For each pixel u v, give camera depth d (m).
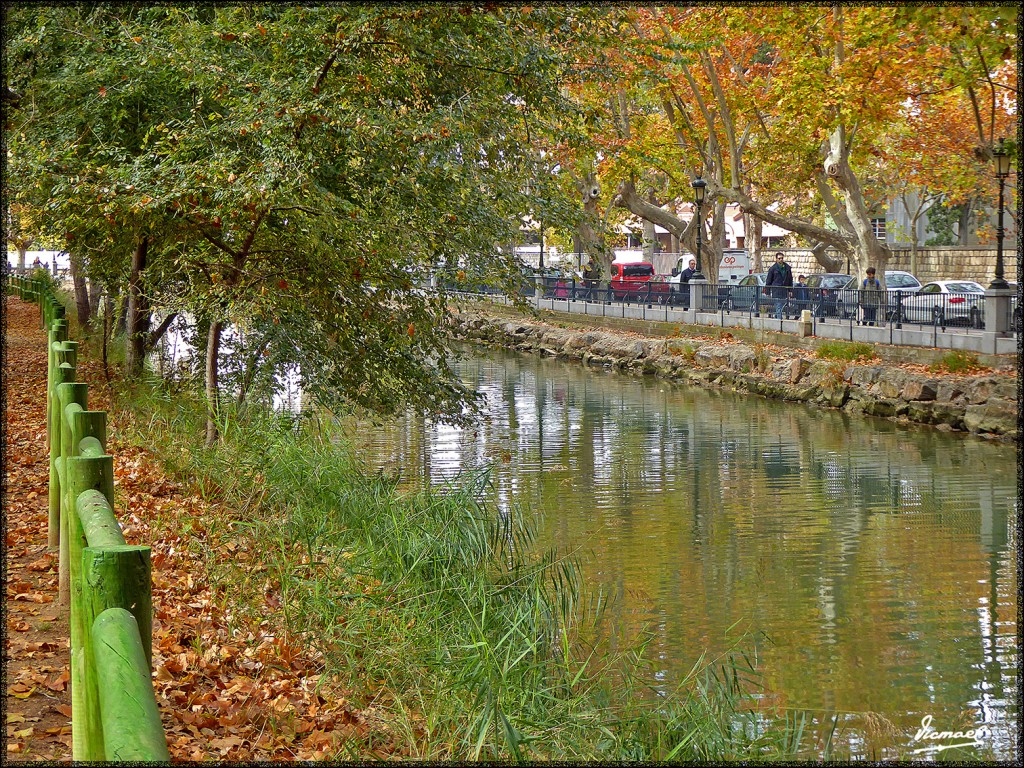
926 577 12.11
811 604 11.05
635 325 40.38
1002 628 10.28
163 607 6.68
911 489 17.31
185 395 13.18
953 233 53.16
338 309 13.42
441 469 18.03
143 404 12.53
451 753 5.48
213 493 9.60
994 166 24.20
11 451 10.63
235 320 12.62
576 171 38.09
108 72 11.96
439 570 8.58
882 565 12.60
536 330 44.84
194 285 12.73
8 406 14.27
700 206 37.53
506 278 13.79
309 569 7.73
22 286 39.66
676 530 14.38
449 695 6.24
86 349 21.69
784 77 30.62
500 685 6.41
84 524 3.20
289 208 11.74
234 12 11.43
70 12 12.37
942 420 23.55
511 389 31.83
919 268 48.03
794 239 62.50
